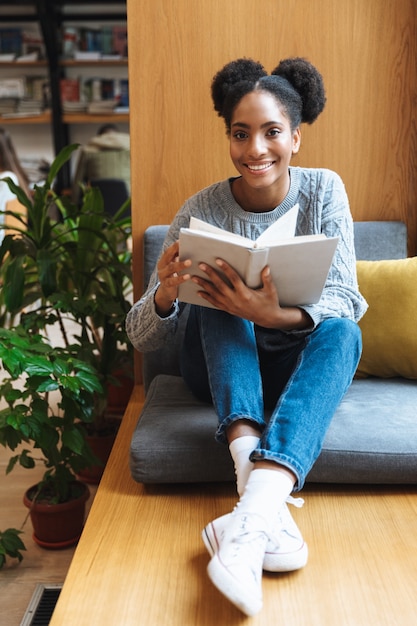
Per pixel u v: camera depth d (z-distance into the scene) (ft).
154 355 6.73
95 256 7.78
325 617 3.74
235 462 4.39
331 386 4.48
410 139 7.17
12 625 5.29
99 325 7.38
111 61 18.71
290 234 4.69
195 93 7.11
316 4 6.97
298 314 4.77
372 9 6.95
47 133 20.11
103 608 3.83
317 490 5.09
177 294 4.86
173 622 3.72
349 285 5.22
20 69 19.48
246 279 4.52
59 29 18.86
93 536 4.50
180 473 5.02
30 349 5.69
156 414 5.51
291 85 5.26
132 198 7.29
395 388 5.97
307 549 4.16
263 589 3.97
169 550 4.35
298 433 4.19
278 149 4.98
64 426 5.98
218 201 5.50
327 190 5.43
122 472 5.44
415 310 6.11
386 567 4.15
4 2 17.43
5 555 6.06
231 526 3.84
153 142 7.20
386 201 7.27
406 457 4.92
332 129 7.17
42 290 6.89
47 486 6.62
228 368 4.66
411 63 7.03
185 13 6.99
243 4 6.98
